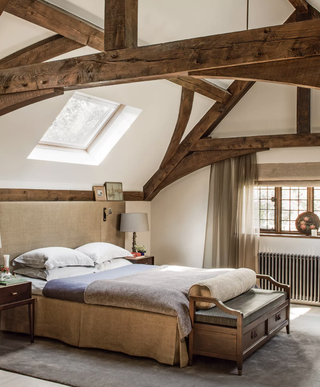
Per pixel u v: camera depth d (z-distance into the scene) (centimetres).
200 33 507
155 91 550
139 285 416
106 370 372
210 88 583
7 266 457
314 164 625
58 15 351
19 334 474
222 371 374
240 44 271
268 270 656
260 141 643
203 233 712
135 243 673
